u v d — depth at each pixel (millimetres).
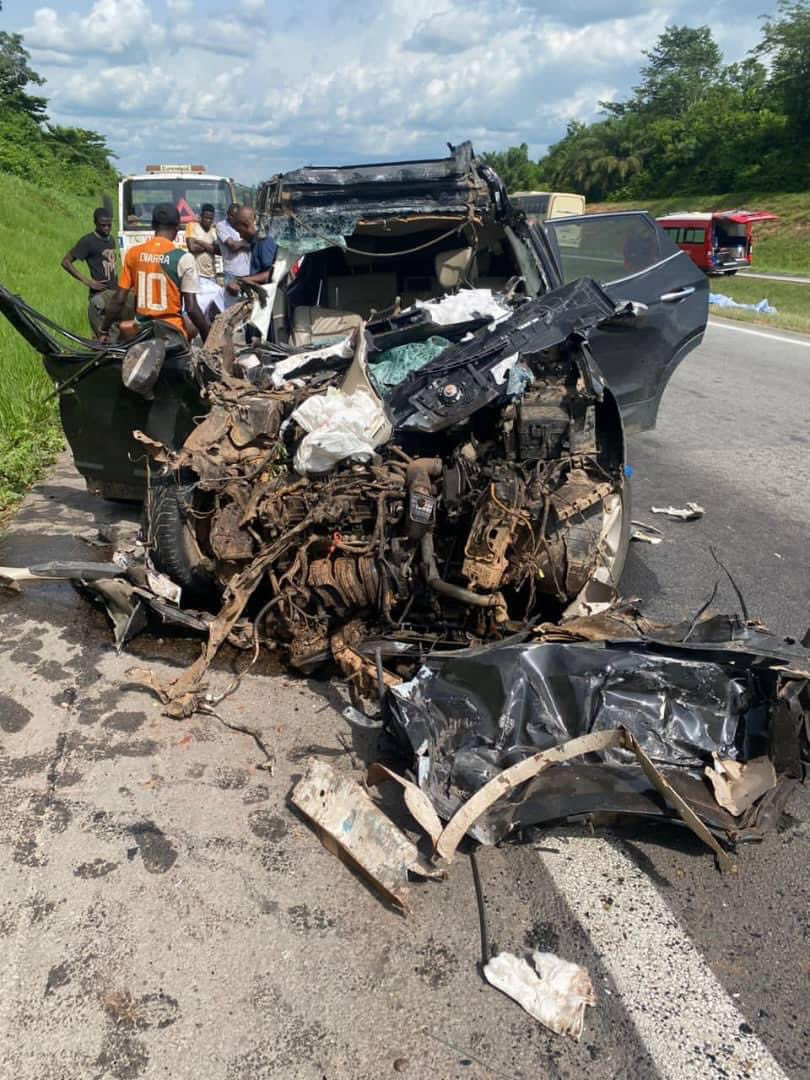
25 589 4809
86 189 40594
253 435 4121
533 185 72188
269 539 3971
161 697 3736
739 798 2918
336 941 2576
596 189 65625
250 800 3170
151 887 2762
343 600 3885
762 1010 2371
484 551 3633
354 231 6020
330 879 2811
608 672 3238
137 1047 2258
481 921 2637
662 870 2861
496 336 4195
